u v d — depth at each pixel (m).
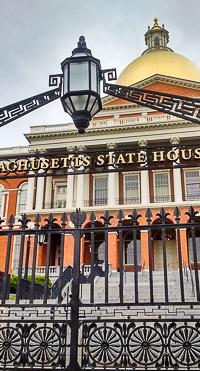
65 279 12.70
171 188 39.84
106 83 4.88
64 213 4.67
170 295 13.09
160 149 4.69
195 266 4.19
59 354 3.90
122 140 39.56
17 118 4.84
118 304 4.06
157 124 39.09
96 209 38.28
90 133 40.41
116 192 40.47
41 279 20.91
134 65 50.34
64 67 4.77
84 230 4.46
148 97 4.69
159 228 4.43
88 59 4.68
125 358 3.81
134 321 3.95
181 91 43.78
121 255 4.41
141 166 4.59
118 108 42.78
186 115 4.50
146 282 16.41
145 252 29.80
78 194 40.31
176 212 4.53
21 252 4.55
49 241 4.55
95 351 3.90
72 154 4.82
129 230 4.50
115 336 3.92
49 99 4.93
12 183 43.12
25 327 4.08
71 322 3.99
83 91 4.52
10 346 4.02
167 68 48.53
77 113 4.63
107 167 4.72
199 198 39.19
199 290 4.05
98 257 24.83
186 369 3.81
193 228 4.33
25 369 3.89
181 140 38.72
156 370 3.75
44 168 4.83
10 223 4.74
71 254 31.94
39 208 39.75
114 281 16.97
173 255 33.16
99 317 4.05
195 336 3.84
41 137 40.88
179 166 4.50
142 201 38.59
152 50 54.22
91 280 4.38
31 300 4.37
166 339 3.85
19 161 4.92
